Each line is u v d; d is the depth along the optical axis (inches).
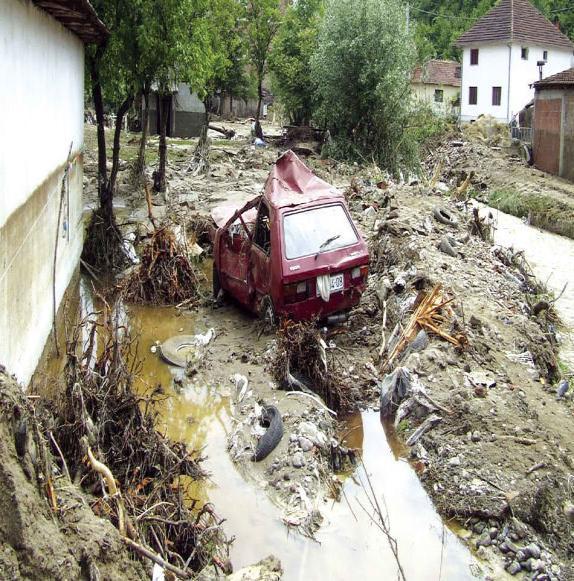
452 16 2524.6
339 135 1225.4
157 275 507.8
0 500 170.4
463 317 409.7
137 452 255.6
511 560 248.2
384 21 1167.0
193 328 459.2
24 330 329.1
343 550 253.6
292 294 402.6
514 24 1838.1
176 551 230.7
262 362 389.7
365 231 597.3
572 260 778.8
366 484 293.6
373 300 464.8
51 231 413.1
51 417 244.1
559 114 1210.6
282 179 441.7
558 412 344.5
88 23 472.1
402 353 375.6
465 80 1918.1
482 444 302.2
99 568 185.3
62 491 205.3
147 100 878.4
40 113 375.9
